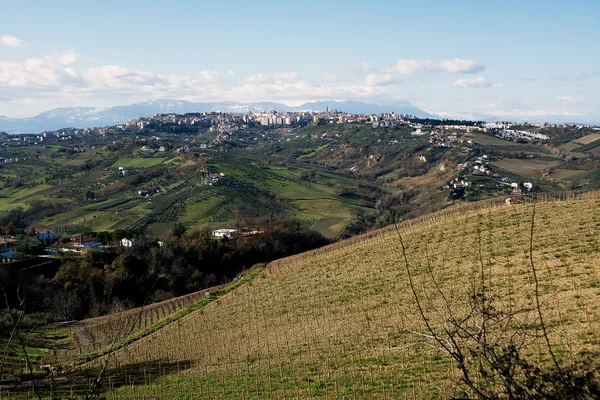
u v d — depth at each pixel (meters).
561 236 40.47
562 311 23.47
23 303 8.98
